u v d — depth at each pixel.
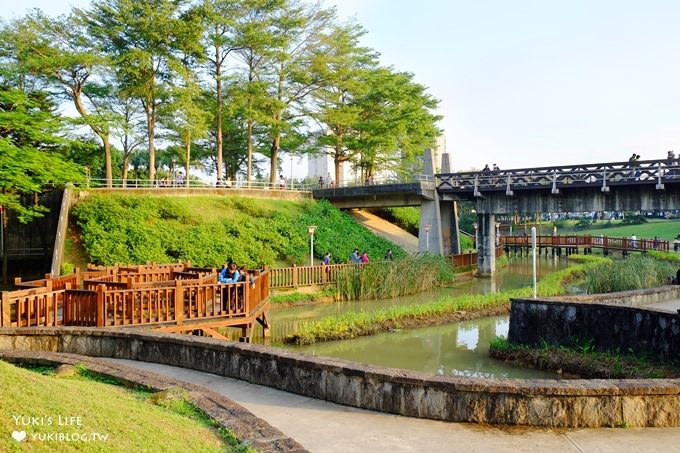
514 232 75.38
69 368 7.94
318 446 6.05
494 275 37.12
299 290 26.59
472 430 6.64
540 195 34.41
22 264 28.44
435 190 38.09
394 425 6.81
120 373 7.70
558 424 6.77
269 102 38.84
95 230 27.23
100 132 31.78
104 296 12.50
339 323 18.77
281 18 38.97
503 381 7.05
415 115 44.94
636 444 6.16
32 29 29.36
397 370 7.60
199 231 29.80
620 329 13.64
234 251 29.05
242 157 52.75
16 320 12.05
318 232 34.22
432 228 38.00
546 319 15.14
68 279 16.03
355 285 27.25
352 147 45.97
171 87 33.31
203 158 52.34
